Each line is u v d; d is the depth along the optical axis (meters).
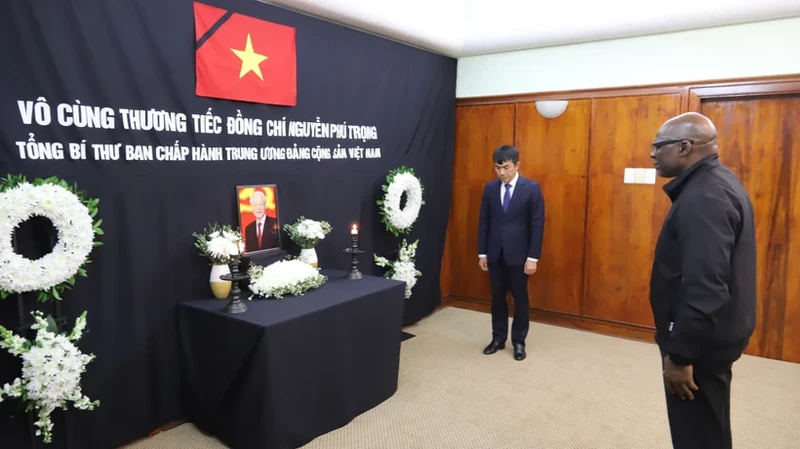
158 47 2.60
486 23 4.49
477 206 4.96
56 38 2.23
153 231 2.64
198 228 2.85
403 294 3.17
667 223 1.87
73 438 2.39
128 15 2.48
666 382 1.83
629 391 3.25
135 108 2.53
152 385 2.68
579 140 4.37
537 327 4.55
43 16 2.19
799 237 3.67
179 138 2.73
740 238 1.73
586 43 4.26
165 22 2.63
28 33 2.15
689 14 3.68
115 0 2.42
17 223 2.07
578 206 4.43
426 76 4.55
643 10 3.82
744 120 3.79
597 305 4.41
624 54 4.12
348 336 2.77
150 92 2.59
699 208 1.69
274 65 3.19
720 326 1.73
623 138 4.18
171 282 2.74
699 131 1.80
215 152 2.91
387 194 4.04
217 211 2.94
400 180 4.08
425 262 4.76
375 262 4.18
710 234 1.65
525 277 3.70
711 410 1.80
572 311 4.54
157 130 2.63
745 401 3.12
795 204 3.66
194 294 2.85
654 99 4.03
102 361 2.48
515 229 3.63
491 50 4.62
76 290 2.37
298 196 3.45
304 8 3.32
